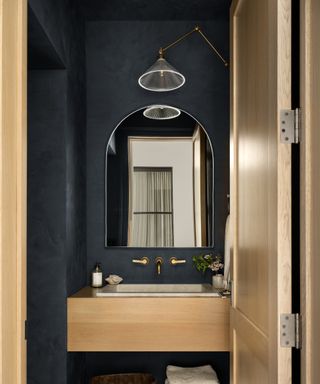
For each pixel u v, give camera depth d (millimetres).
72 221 2666
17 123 1356
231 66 2115
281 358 1269
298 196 1316
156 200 3119
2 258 1202
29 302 2506
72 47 2676
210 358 3051
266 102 1464
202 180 3127
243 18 1881
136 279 3072
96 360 3047
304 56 1276
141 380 2922
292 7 1355
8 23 1280
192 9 2986
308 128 1261
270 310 1352
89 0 2838
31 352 2492
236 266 1977
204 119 3146
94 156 3125
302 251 1261
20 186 1349
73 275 2678
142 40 3156
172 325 2529
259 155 1560
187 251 3086
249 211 1715
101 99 3143
